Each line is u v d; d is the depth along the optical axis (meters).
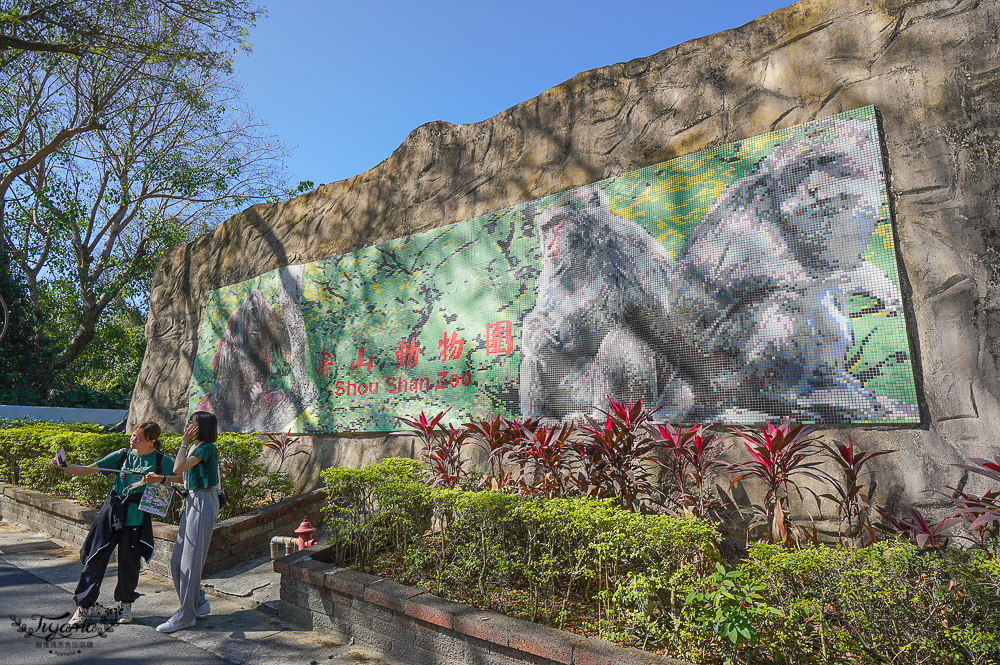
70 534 7.08
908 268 4.39
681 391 5.24
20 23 13.52
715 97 5.66
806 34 5.23
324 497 7.15
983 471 3.31
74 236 22.00
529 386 6.30
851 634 2.80
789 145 5.01
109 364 23.83
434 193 7.89
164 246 21.92
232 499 6.70
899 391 4.24
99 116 17.86
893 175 4.55
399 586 4.09
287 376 8.99
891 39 4.79
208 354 10.44
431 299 7.46
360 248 8.55
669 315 5.42
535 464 4.87
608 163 6.23
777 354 4.78
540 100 7.09
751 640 2.77
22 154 17.94
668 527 3.25
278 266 9.70
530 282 6.52
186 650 3.94
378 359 7.85
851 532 4.20
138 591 5.31
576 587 4.07
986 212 4.20
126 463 4.61
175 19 14.52
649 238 5.68
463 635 3.53
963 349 4.12
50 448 8.35
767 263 4.94
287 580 4.67
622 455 4.62
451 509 4.28
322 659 3.85
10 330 17.81
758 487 4.71
